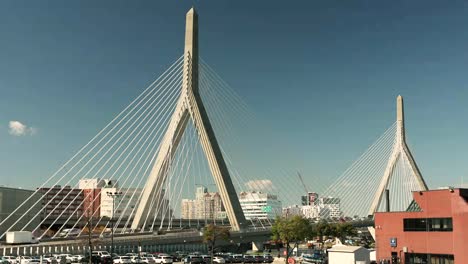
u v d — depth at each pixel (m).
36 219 199.50
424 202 84.56
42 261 89.56
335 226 183.38
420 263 84.19
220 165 146.75
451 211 80.31
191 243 143.75
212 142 146.62
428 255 83.00
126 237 129.88
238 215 147.62
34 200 199.25
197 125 145.75
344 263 86.50
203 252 142.75
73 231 167.12
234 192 148.88
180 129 144.12
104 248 118.88
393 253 88.00
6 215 182.62
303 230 122.50
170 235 137.50
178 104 145.38
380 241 90.12
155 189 142.75
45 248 106.06
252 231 152.25
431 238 82.94
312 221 194.25
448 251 80.31
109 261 94.25
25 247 103.81
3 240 160.50
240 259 114.06
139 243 117.88
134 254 111.56
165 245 140.25
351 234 191.62
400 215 87.81
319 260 109.12
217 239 133.75
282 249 176.00
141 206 142.12
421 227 84.69
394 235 88.19
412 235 85.75
